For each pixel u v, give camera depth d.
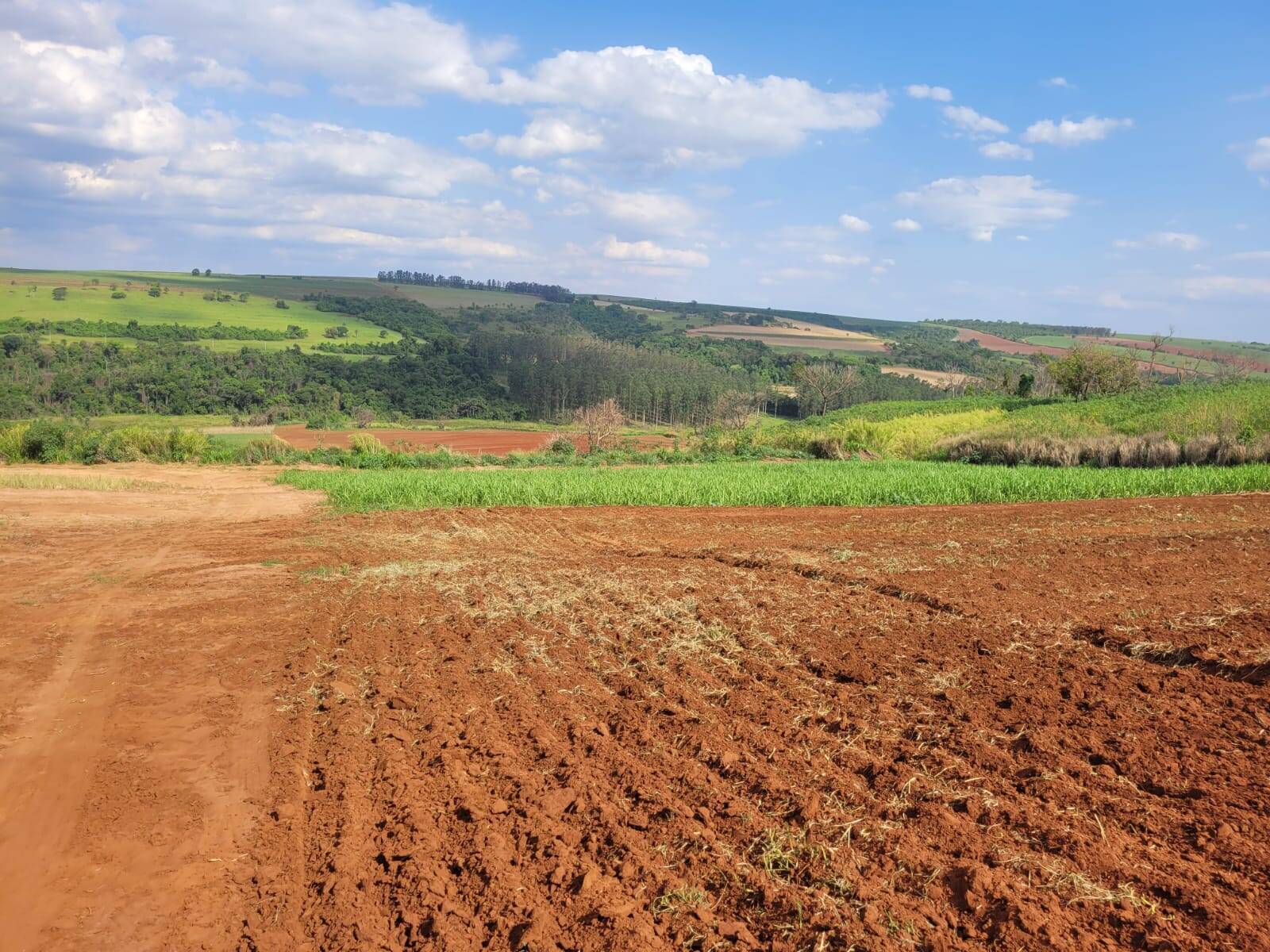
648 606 9.11
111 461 35.97
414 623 8.95
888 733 5.42
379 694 6.73
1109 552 11.26
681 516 18.14
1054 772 4.70
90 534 15.89
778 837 4.20
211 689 6.99
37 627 8.94
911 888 3.76
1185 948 3.16
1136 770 4.68
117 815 4.89
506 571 11.61
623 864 4.08
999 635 7.32
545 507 20.58
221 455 37.97
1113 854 3.87
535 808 4.69
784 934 3.51
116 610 9.67
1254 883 3.54
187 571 12.04
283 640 8.39
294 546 14.45
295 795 5.12
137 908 4.00
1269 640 6.59
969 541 12.90
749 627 8.08
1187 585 8.92
